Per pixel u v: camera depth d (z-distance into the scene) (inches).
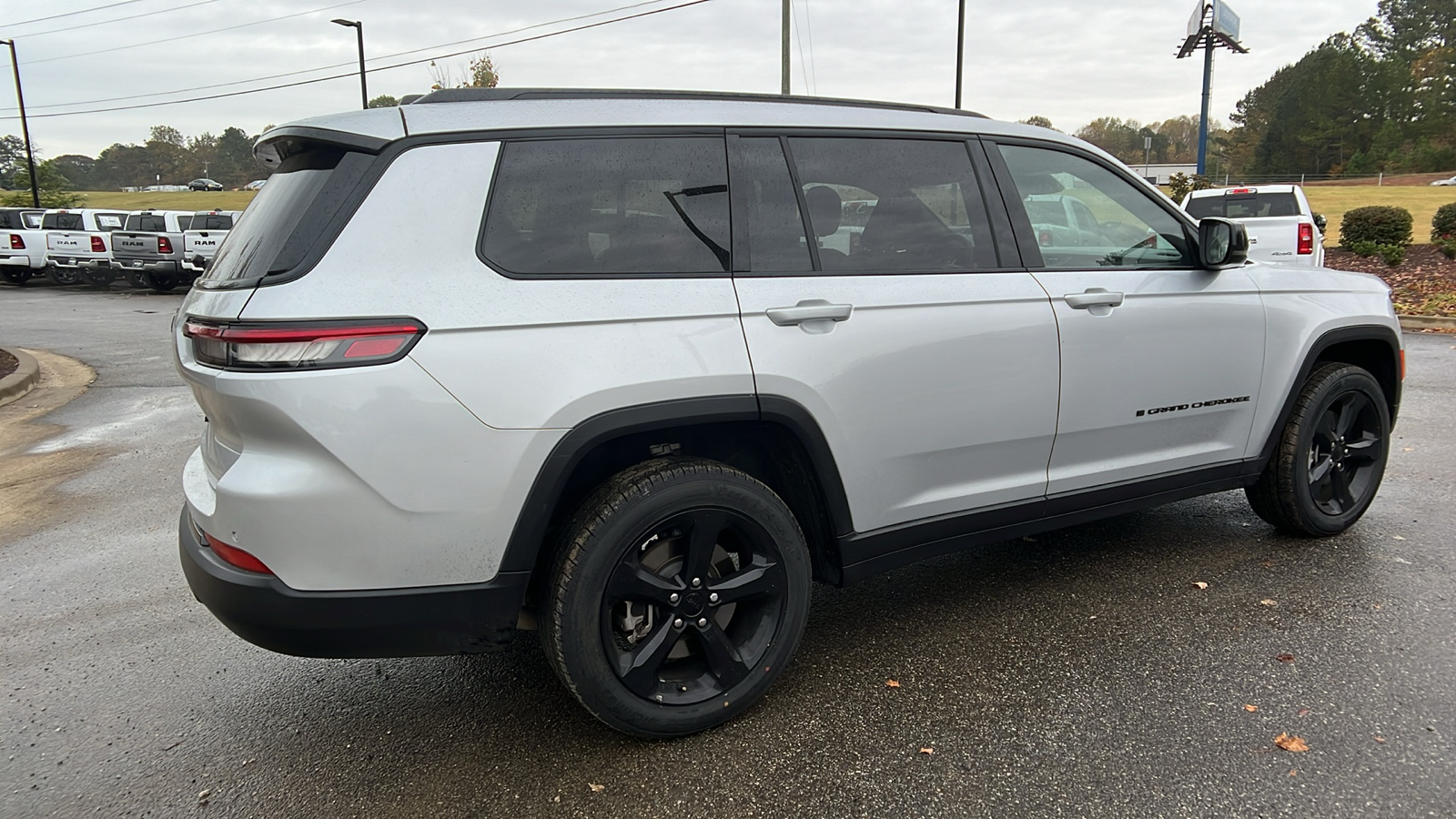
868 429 116.5
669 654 113.9
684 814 95.7
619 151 106.4
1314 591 145.6
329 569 93.0
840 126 121.2
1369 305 167.8
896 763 103.3
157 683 127.3
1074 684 119.1
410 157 96.5
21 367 396.8
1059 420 132.8
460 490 94.6
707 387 104.2
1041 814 93.2
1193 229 148.9
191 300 106.0
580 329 99.0
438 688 124.6
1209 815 92.2
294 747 110.7
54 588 162.4
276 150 111.2
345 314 89.6
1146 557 163.6
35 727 116.2
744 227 111.3
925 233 124.2
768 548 111.9
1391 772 98.1
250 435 92.5
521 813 96.7
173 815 97.9
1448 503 186.1
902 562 125.6
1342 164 3614.7
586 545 100.6
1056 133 141.9
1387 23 4306.1
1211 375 147.6
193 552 100.8
